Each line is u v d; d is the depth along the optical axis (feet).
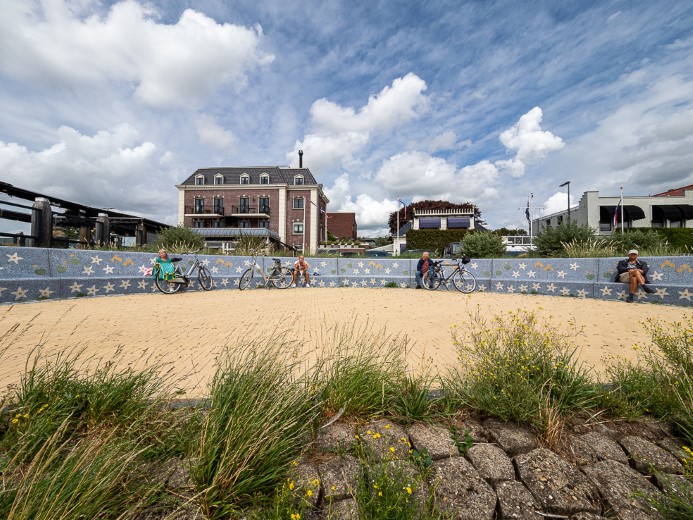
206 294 29.89
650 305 23.68
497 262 34.60
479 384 7.44
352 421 6.56
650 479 5.45
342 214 247.50
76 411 5.97
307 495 4.41
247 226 142.10
